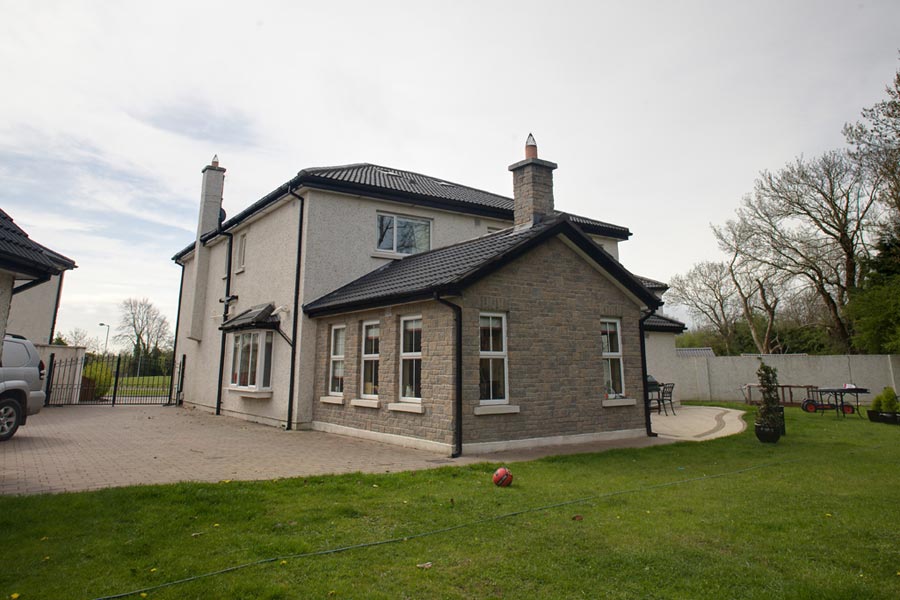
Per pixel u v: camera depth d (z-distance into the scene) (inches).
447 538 196.1
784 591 152.7
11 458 349.4
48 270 257.3
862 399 954.1
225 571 161.9
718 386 1040.2
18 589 146.9
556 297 461.1
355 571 164.2
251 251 709.9
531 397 431.2
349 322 522.0
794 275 1262.3
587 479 301.0
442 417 394.6
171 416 689.0
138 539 189.0
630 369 508.4
